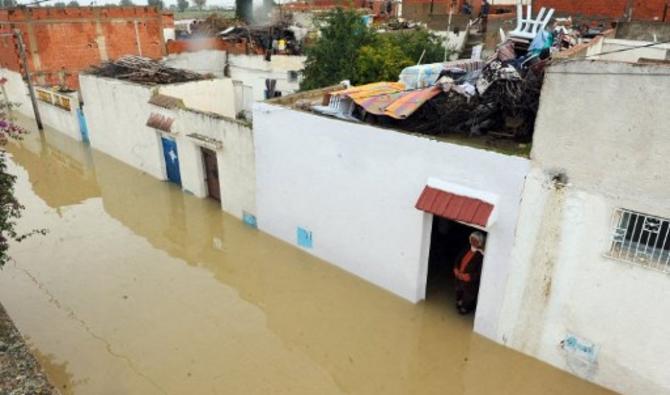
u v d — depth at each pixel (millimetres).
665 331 6164
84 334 8656
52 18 23484
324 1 35750
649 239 6168
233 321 9094
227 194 13125
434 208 7770
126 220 13547
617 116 5906
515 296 7520
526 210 7023
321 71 18250
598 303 6660
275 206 11562
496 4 28344
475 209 7391
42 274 10641
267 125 10852
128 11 25641
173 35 32219
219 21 31578
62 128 22250
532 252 7129
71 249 11844
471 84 8781
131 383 7531
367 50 17188
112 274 10703
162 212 13914
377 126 8859
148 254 11633
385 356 8180
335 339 8602
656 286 6102
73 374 7707
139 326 8898
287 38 24281
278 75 21844
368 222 9430
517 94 7770
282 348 8398
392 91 10234
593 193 6344
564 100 6270
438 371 7820
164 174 16047
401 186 8570
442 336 8438
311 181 10328
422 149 8039
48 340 8477
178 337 8617
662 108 5559
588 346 6914
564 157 6473
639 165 5895
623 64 5684
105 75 17953
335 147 9492
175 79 16531
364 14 24781
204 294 9961
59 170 18031
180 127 13938
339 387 7566
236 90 17719
